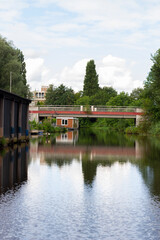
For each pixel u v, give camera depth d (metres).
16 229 8.50
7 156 23.05
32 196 11.78
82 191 12.70
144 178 15.59
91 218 9.45
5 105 29.77
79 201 11.22
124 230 8.54
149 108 64.00
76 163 20.80
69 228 8.62
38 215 9.62
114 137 54.28
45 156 24.11
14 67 54.31
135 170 18.08
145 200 11.46
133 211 10.16
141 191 12.83
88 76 133.00
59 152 27.44
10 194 11.99
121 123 84.31
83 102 116.88
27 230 8.44
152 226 8.84
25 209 10.18
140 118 66.38
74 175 16.19
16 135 35.28
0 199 11.29
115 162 21.55
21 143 35.47
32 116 68.38
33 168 18.14
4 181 14.38
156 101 61.12
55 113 68.38
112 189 13.14
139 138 51.22
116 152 28.30
